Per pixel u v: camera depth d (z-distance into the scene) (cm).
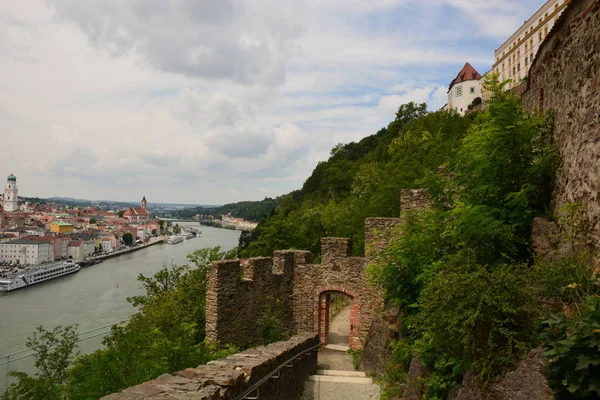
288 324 2022
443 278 759
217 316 1627
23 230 16875
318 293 2039
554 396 509
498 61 6512
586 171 704
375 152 7031
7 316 5347
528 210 905
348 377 1437
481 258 876
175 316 1947
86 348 2345
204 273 2712
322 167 9331
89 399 809
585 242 686
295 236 3712
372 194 3406
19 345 4141
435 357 940
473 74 7338
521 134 936
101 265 11044
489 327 673
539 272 690
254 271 1819
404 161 3456
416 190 1666
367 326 1945
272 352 1002
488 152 972
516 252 862
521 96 1283
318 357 1914
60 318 5209
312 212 3809
